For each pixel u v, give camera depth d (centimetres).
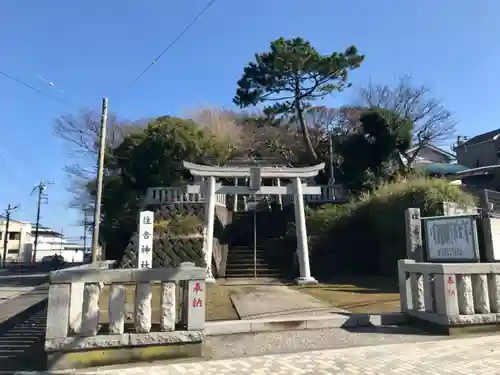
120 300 559
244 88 2595
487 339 649
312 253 1580
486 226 1019
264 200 2281
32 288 1798
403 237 1427
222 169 1463
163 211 1869
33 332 775
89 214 3600
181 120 2295
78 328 539
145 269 570
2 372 539
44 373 512
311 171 1492
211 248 1408
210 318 787
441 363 522
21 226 6200
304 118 3100
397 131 1942
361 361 536
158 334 558
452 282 696
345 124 3434
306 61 2408
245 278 1525
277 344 638
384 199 1522
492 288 721
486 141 3366
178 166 2053
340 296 1056
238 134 3644
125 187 2177
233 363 536
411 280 772
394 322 764
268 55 2448
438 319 699
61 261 4875
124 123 3136
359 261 1573
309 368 509
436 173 2823
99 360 536
